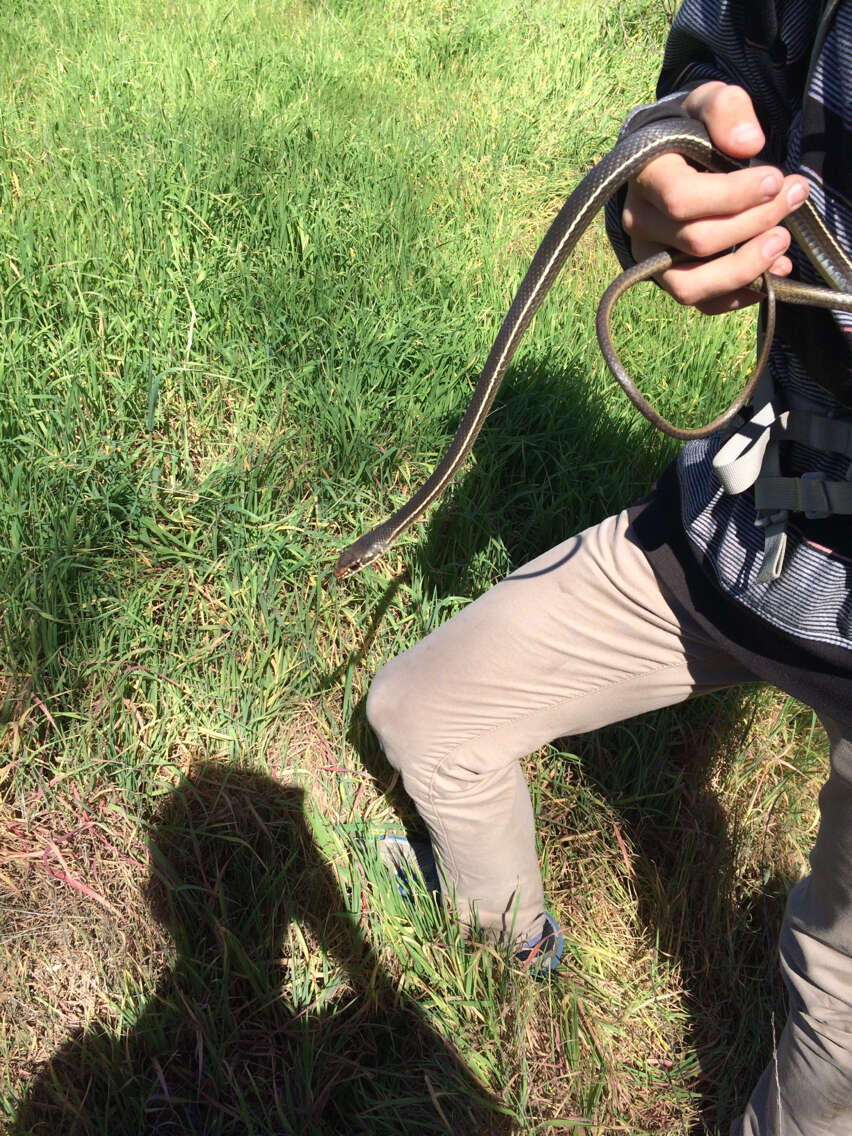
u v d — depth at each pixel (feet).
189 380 10.78
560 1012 7.59
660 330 12.92
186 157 14.14
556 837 8.73
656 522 5.89
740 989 8.11
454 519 10.22
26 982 7.25
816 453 4.99
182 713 8.59
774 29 4.68
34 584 8.52
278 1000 7.46
